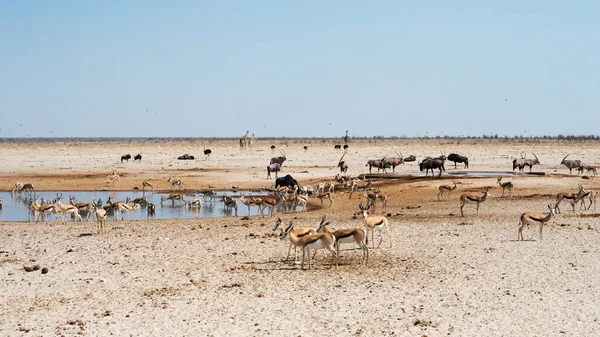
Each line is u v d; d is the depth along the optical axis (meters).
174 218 33.84
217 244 23.53
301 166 71.31
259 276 18.05
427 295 15.67
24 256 21.53
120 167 69.75
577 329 12.91
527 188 41.28
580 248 21.00
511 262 19.11
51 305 15.30
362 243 19.33
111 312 14.62
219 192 48.66
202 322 13.80
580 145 130.50
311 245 18.89
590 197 31.17
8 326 13.64
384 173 56.38
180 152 104.38
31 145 148.88
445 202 35.81
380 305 14.88
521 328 13.05
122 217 32.94
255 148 119.44
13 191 48.47
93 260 20.62
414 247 22.05
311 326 13.43
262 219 31.55
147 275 18.36
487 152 97.44
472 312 14.20
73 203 36.25
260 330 13.23
